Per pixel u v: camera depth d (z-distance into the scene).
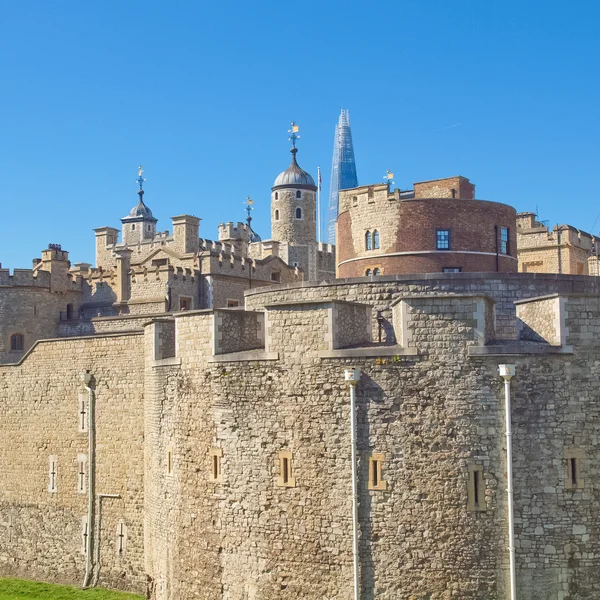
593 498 24.27
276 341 26.56
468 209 37.34
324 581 25.38
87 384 38.94
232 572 27.30
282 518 26.20
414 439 24.66
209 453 28.09
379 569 24.69
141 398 37.22
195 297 55.97
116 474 37.97
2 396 42.38
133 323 52.84
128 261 57.34
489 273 28.47
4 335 54.34
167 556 30.39
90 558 38.56
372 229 38.31
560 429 24.31
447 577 24.20
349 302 26.39
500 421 24.34
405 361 24.84
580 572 24.06
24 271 55.19
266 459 26.59
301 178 84.56
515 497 24.14
